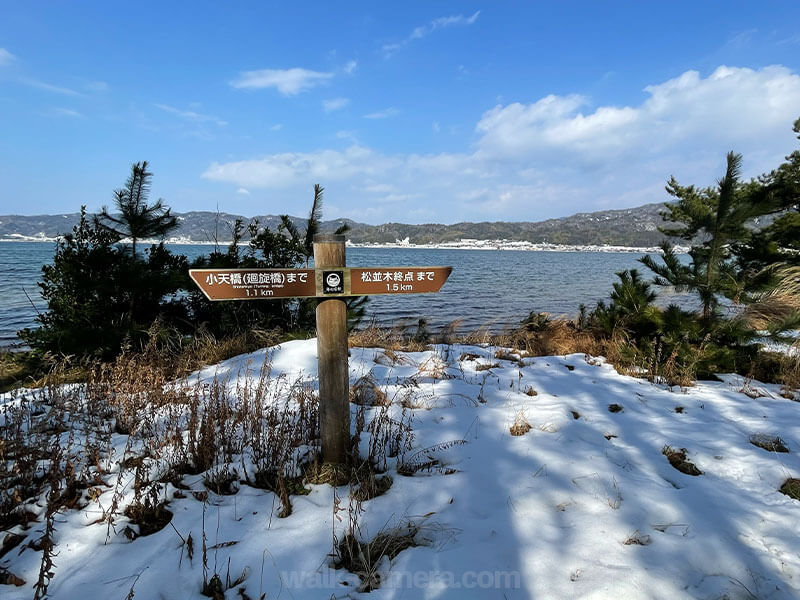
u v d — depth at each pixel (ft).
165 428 13.14
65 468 10.05
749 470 10.96
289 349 22.26
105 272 23.73
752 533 8.53
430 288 11.00
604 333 27.86
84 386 15.99
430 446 12.25
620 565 7.57
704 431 13.26
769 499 9.79
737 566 7.63
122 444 12.25
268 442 11.21
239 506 9.39
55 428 13.10
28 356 23.24
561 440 12.59
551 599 6.88
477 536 8.41
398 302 83.87
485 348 26.45
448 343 28.68
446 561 7.73
